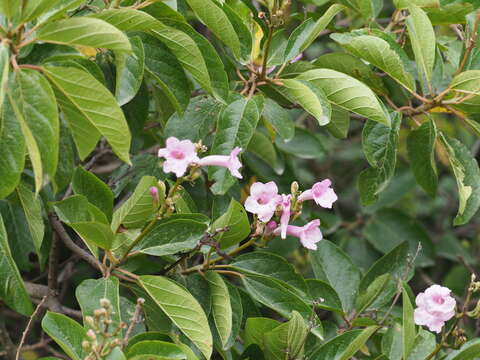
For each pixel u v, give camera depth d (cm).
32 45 109
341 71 129
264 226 113
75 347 105
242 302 122
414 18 121
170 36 116
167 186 132
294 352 114
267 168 148
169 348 105
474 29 126
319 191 112
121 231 114
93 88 103
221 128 119
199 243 115
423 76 130
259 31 128
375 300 130
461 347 119
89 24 102
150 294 111
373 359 123
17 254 131
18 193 114
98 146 148
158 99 131
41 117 102
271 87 127
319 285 124
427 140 130
